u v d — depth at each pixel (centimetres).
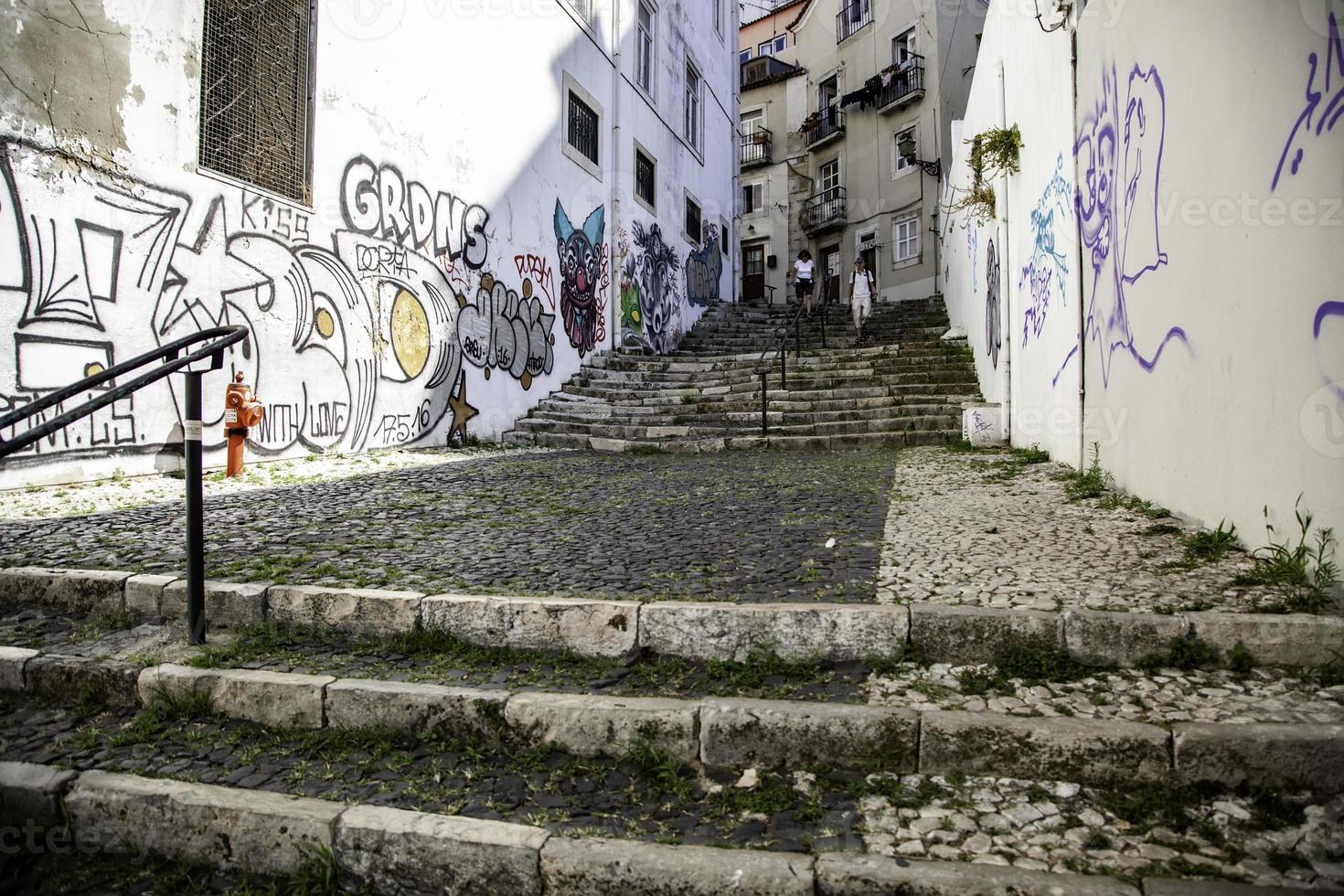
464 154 962
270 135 710
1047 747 225
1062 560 345
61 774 240
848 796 224
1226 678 253
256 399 691
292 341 727
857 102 2556
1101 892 180
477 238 990
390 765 248
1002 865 191
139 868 225
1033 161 661
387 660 299
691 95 1903
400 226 858
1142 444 435
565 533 445
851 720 237
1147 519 404
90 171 568
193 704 277
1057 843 200
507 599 311
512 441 1005
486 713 257
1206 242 348
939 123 2212
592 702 254
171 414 626
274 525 465
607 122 1365
